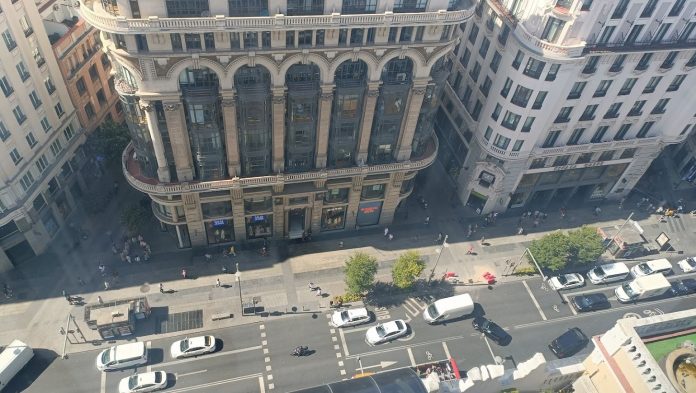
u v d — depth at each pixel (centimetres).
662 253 8688
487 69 7781
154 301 7019
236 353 6600
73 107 7650
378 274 7731
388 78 6419
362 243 8156
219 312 7000
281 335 6850
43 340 6475
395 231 8412
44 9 7262
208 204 7138
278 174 6906
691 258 8431
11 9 6072
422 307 7406
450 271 7912
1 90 6072
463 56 8575
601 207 9369
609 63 6938
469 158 8588
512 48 7006
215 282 7325
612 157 8538
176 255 7600
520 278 7962
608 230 8581
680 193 9781
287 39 5588
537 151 7856
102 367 6194
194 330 6775
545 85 6838
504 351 6988
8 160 6366
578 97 7306
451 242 8344
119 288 7094
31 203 6831
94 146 7956
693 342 4481
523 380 5225
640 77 7312
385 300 7438
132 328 6569
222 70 5616
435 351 6900
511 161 7919
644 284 7712
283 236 8025
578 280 7850
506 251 8312
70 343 6481
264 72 5922
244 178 6825
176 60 5406
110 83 8694
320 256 7862
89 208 7944
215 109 6034
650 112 7969
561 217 9038
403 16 5619
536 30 6600
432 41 6069
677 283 8062
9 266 7119
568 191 9244
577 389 5084
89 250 7519
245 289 7300
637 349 4262
